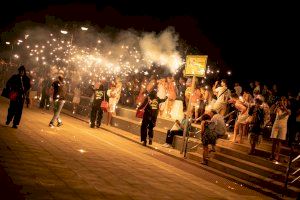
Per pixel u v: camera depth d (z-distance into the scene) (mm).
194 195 8297
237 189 10180
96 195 6734
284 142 14453
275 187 10672
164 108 19531
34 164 8234
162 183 8828
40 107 23656
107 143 13875
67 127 16531
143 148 14625
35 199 5895
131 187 7820
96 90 18234
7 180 6676
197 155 13797
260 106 12938
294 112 13109
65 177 7605
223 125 13203
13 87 12883
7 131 12148
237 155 13141
